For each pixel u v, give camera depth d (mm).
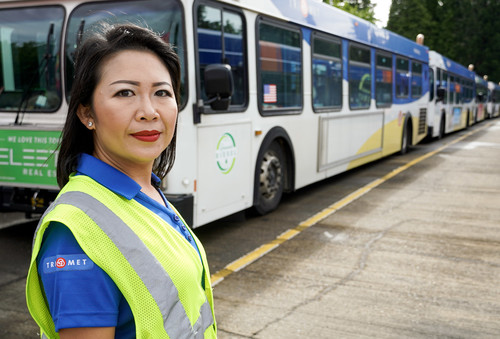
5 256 5223
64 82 5266
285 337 3465
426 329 3578
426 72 16266
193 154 5020
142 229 1080
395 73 12617
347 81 9297
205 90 5098
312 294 4207
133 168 1208
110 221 1037
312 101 7824
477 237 5879
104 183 1106
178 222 1230
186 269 1110
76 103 1157
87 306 974
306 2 7574
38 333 3539
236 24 5797
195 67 4996
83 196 1060
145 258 1037
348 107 9375
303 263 4988
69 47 5250
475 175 10430
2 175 5316
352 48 9516
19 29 5473
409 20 45562
